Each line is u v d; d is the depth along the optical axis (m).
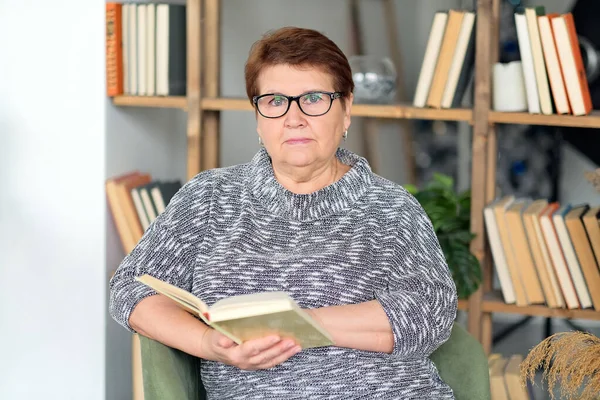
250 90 2.28
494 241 3.39
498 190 5.08
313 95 2.22
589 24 4.78
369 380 2.16
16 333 3.57
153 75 3.52
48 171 3.48
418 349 2.17
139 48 3.51
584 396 2.26
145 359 2.12
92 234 3.47
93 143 3.45
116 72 3.44
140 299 2.20
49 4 3.41
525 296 3.38
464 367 2.30
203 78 3.64
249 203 2.31
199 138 3.55
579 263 3.31
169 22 3.50
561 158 5.00
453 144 5.02
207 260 2.27
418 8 4.91
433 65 3.38
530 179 5.05
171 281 2.28
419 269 2.26
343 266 2.22
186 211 2.31
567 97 3.25
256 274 2.20
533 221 3.34
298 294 2.19
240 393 2.17
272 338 1.93
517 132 5.03
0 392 3.59
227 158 4.62
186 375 2.23
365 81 3.54
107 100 3.46
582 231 3.29
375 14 4.91
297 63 2.21
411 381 2.19
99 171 3.45
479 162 3.37
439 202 3.68
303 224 2.28
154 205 3.54
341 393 2.14
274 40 2.23
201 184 2.36
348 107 2.35
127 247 3.50
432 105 3.38
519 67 3.33
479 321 3.42
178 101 3.53
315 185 2.35
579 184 4.99
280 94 2.22
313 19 4.79
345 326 2.11
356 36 4.91
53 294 3.53
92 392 3.54
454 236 3.40
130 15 3.50
